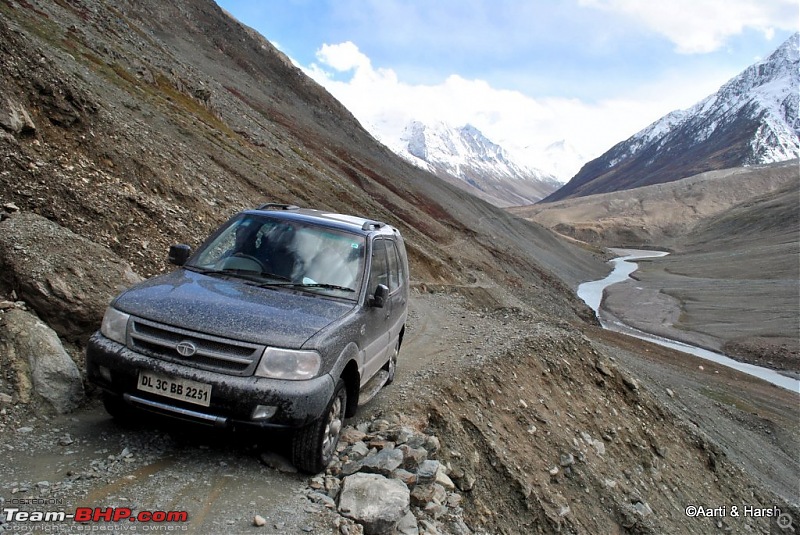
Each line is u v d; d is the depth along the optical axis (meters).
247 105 76.69
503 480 7.56
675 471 13.05
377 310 5.95
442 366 9.91
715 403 28.16
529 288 63.28
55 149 11.43
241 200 21.66
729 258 134.12
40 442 4.50
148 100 32.94
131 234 9.76
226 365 4.29
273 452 4.96
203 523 3.81
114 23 57.41
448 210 91.81
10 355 5.16
